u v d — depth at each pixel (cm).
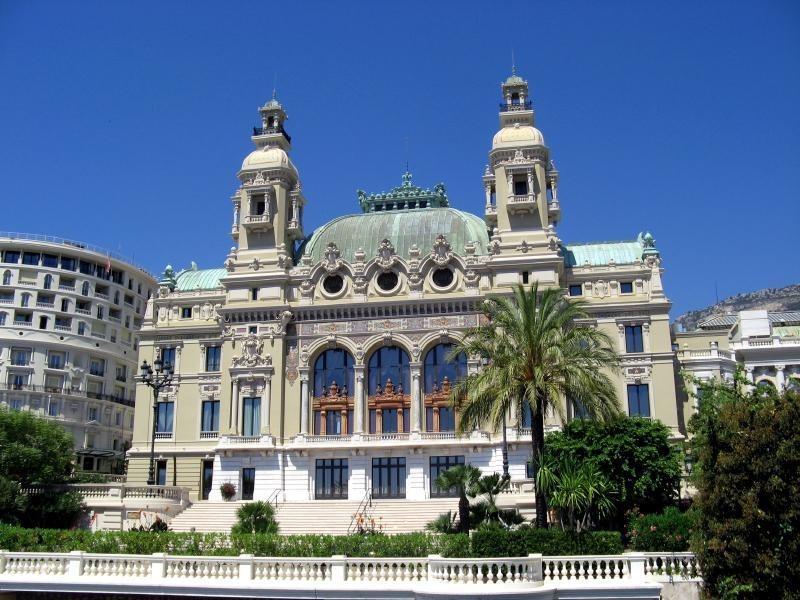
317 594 3459
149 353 9150
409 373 8225
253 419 8394
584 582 3491
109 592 3638
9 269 12262
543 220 8294
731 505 3416
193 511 6994
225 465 8262
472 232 8731
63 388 12081
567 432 5769
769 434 3400
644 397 7881
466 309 8150
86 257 13000
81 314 12656
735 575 3359
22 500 5891
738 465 3428
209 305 9162
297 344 8481
